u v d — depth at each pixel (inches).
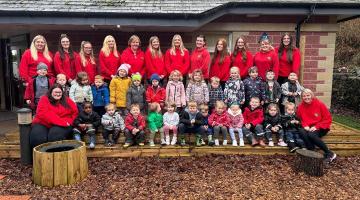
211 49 308.0
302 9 274.8
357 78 406.0
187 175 192.1
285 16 298.0
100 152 220.7
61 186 177.2
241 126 230.7
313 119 223.3
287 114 229.9
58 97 205.8
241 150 226.2
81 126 219.8
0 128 281.6
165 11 259.3
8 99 385.7
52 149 188.7
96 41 308.3
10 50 369.7
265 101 242.5
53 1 277.3
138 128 221.1
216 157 221.8
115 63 250.1
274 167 205.8
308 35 301.6
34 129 205.2
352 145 231.8
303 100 224.4
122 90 237.0
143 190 171.9
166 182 181.8
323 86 307.7
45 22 258.2
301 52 302.5
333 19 299.6
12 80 372.5
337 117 358.6
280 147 226.8
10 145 222.1
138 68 251.4
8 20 255.9
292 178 190.4
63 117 210.5
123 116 234.2
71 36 308.3
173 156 223.3
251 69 241.8
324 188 178.1
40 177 177.6
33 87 226.1
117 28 290.2
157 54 253.1
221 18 297.4
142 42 309.7
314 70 305.4
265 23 299.3
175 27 275.1
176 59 251.9
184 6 271.3
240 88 239.8
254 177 190.5
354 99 408.8
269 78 240.7
